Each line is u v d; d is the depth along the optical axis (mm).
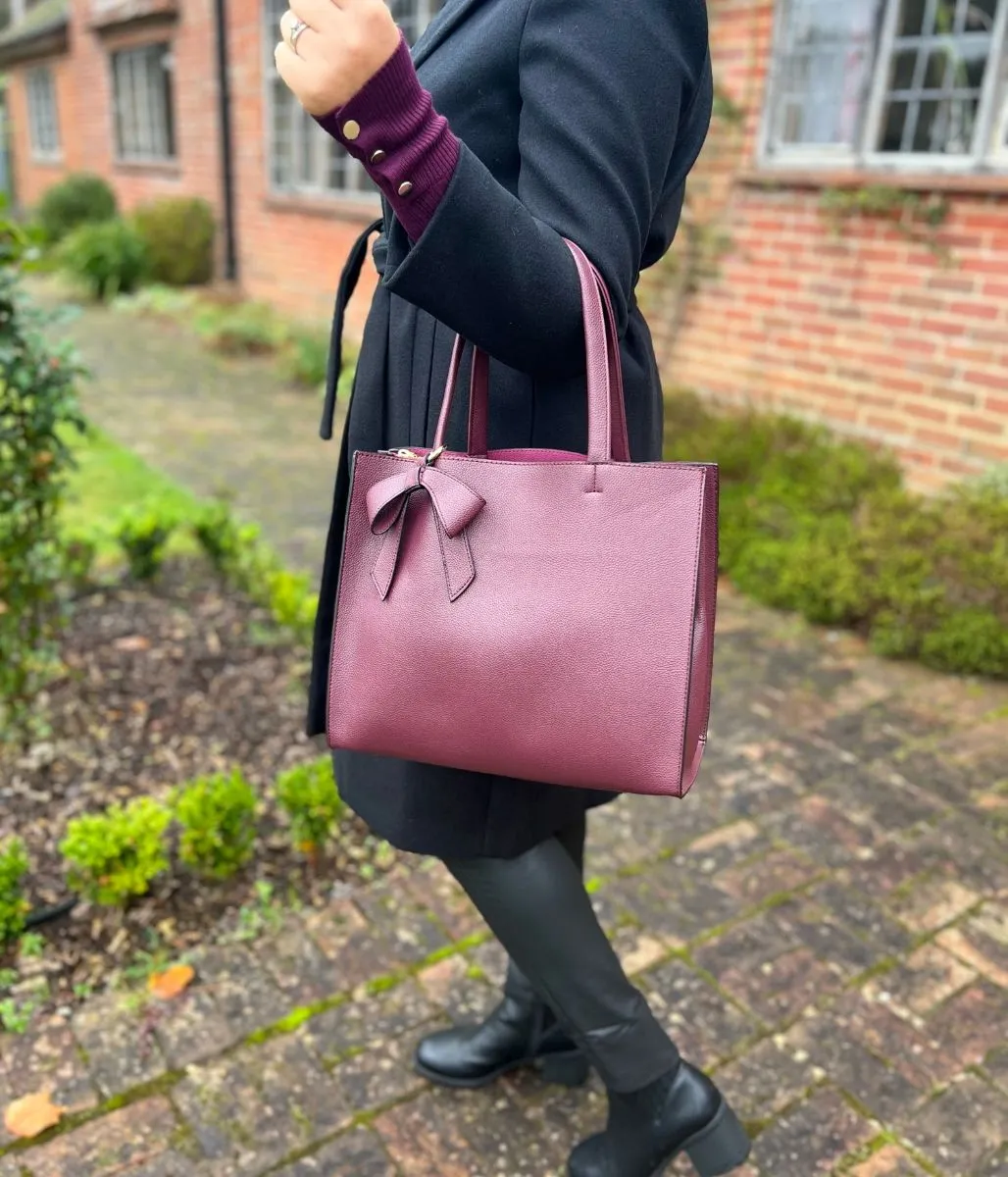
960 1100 1675
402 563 1019
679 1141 1339
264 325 8102
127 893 2037
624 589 949
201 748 2596
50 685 2854
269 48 8148
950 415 3961
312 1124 1616
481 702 987
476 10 1056
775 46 4344
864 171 4086
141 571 3529
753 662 3230
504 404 1113
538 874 1243
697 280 4906
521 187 984
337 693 1059
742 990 1895
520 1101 1670
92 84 12008
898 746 2750
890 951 1999
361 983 1892
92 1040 1748
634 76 945
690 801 2469
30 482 2430
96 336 8461
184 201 9852
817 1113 1647
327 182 8086
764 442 4250
